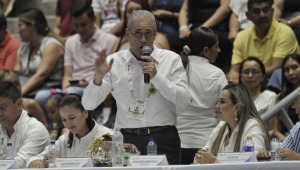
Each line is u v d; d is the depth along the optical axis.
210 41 14.25
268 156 11.33
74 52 19.45
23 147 13.51
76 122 12.77
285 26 17.59
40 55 19.67
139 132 12.23
